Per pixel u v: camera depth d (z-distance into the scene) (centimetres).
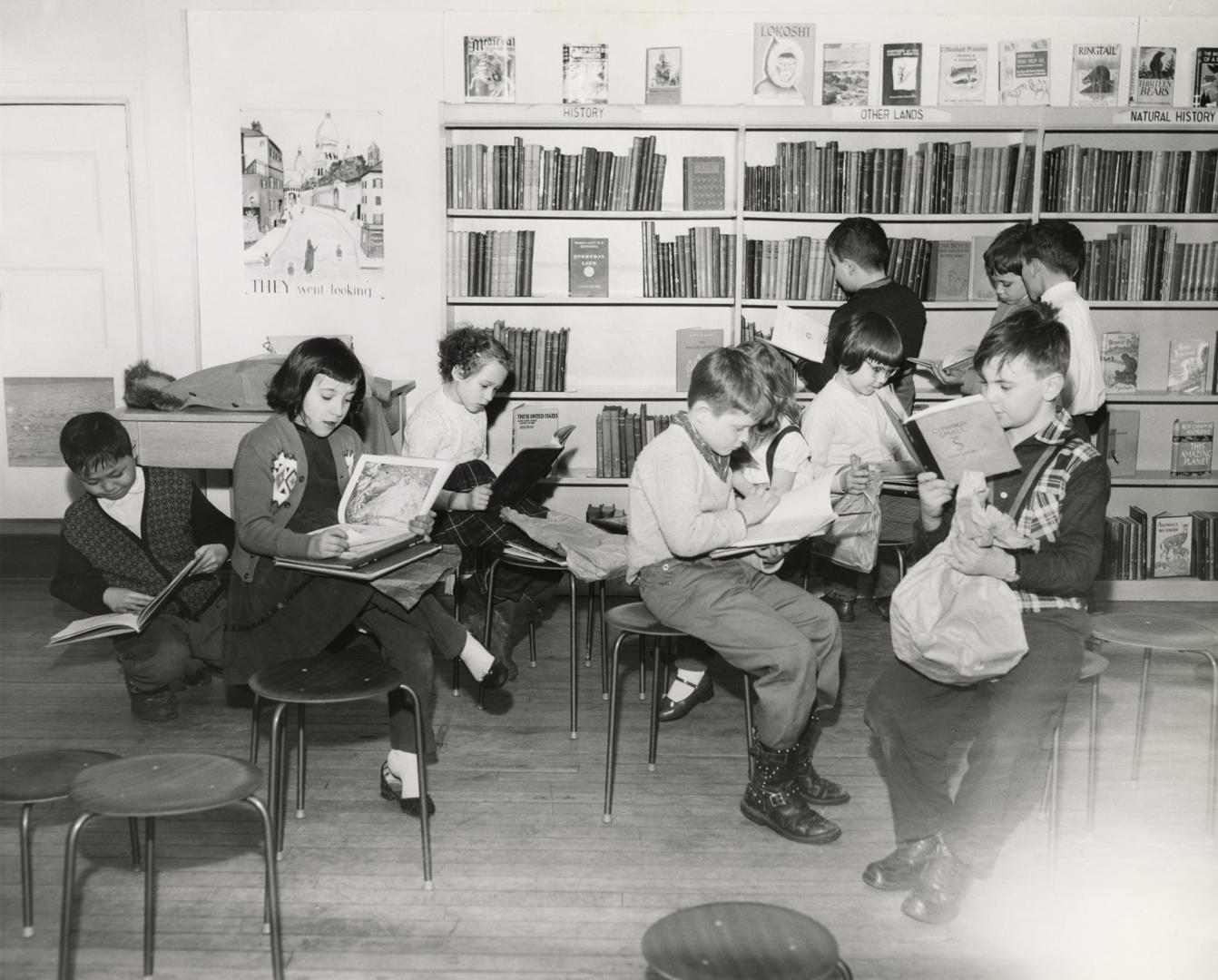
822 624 320
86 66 581
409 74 576
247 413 469
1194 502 610
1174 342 593
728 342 596
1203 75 575
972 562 250
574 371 601
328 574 306
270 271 592
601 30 573
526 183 559
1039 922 271
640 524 318
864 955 255
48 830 319
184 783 226
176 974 247
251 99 580
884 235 511
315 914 273
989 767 261
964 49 573
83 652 482
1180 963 253
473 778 357
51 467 612
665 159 571
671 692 409
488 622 427
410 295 592
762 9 570
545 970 250
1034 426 264
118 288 598
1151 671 472
